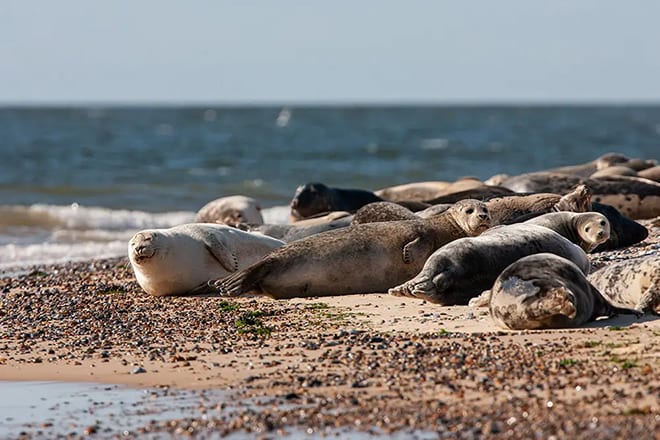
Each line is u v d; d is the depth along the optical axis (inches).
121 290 1947.6
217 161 6338.6
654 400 974.4
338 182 5000.0
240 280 1718.8
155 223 3580.2
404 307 1574.8
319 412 1005.2
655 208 2854.3
